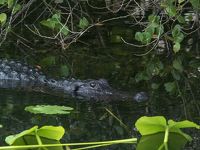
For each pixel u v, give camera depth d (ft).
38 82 33.40
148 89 31.99
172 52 39.68
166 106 28.94
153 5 38.19
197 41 42.55
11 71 34.30
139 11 42.60
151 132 23.72
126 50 40.11
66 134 24.38
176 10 32.76
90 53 39.32
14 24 44.96
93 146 22.56
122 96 30.53
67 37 38.40
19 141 22.76
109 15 46.91
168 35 41.42
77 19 44.37
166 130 23.11
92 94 31.09
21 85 33.01
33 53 38.88
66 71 35.12
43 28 44.34
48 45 40.78
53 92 31.78
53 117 27.07
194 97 30.66
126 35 43.19
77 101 30.14
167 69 36.27
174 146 22.56
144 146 22.68
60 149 22.26
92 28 44.55
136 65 36.78
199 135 24.09
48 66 35.96
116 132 24.77
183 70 36.14
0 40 40.88
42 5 46.91
